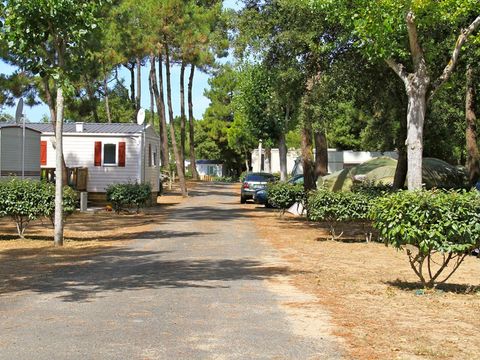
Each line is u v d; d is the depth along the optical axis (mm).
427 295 8172
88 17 11148
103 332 5953
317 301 7672
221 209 27516
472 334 5988
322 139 25062
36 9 10445
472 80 19422
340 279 9539
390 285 9008
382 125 22812
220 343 5551
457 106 26750
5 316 6711
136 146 28109
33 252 12891
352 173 24000
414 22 13078
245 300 7680
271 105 19656
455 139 32500
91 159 28266
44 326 6215
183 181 37969
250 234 16781
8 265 10945
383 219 8133
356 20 13211
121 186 24172
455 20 13500
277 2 16891
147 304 7379
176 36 33531
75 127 29188
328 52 16844
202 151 82125
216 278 9492
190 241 14938
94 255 12336
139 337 5754
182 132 48844
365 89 17672
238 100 37656
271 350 5320
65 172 26000
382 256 12516
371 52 14297
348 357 5125
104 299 7711
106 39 28734
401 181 18516
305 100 17516
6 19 10422
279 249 13555
